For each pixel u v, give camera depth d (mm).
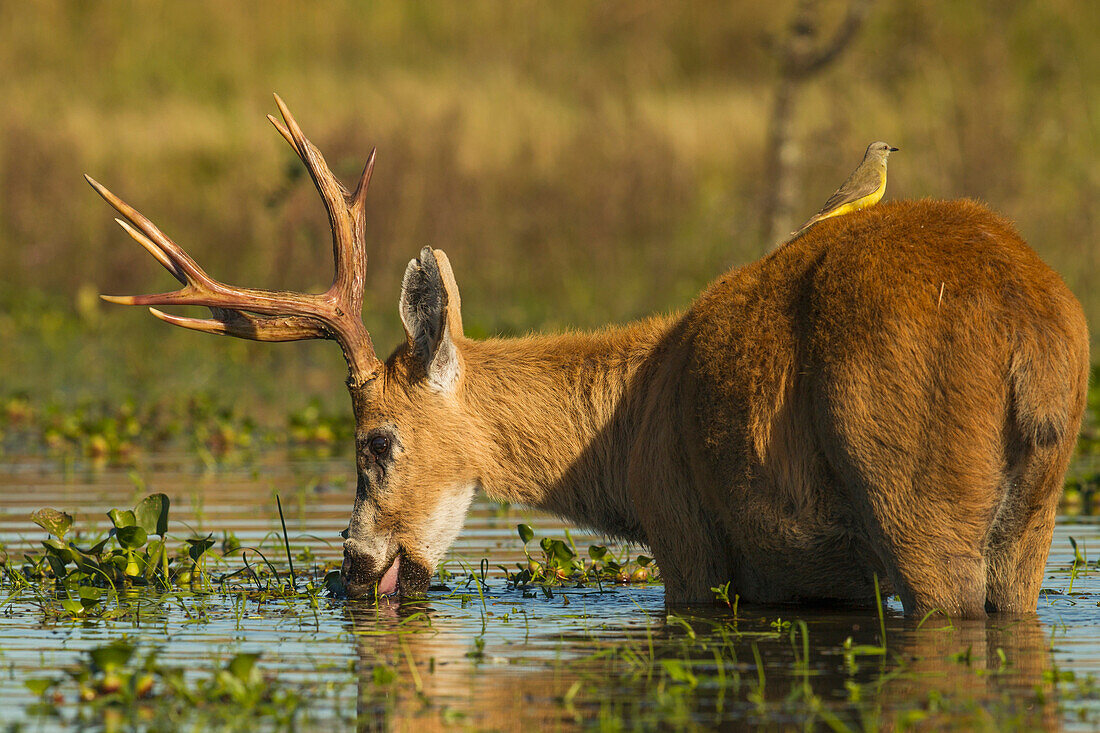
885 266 11812
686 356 13219
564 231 47500
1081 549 16750
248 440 28375
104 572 15078
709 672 10695
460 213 47375
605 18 65000
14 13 63656
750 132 50625
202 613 13711
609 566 16172
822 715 9367
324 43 64000
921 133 46875
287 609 13977
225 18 64750
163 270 46688
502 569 16344
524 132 51125
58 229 48031
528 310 42500
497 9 66938
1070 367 11484
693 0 65250
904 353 11492
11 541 18078
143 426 29953
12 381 37094
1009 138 45875
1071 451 12023
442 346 14289
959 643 11266
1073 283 40562
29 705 10109
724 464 12727
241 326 14688
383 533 14523
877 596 11547
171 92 59156
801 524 12367
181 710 9945
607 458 14328
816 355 11945
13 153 49438
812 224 13125
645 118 52281
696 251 45719
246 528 18906
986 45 51906
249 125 52438
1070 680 10117
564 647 11781
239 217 47406
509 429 14523
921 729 9070
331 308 14641
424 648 11836
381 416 14516
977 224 12055
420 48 64062
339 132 48062
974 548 11562
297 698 9961
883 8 53688
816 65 42906
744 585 13703
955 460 11398
